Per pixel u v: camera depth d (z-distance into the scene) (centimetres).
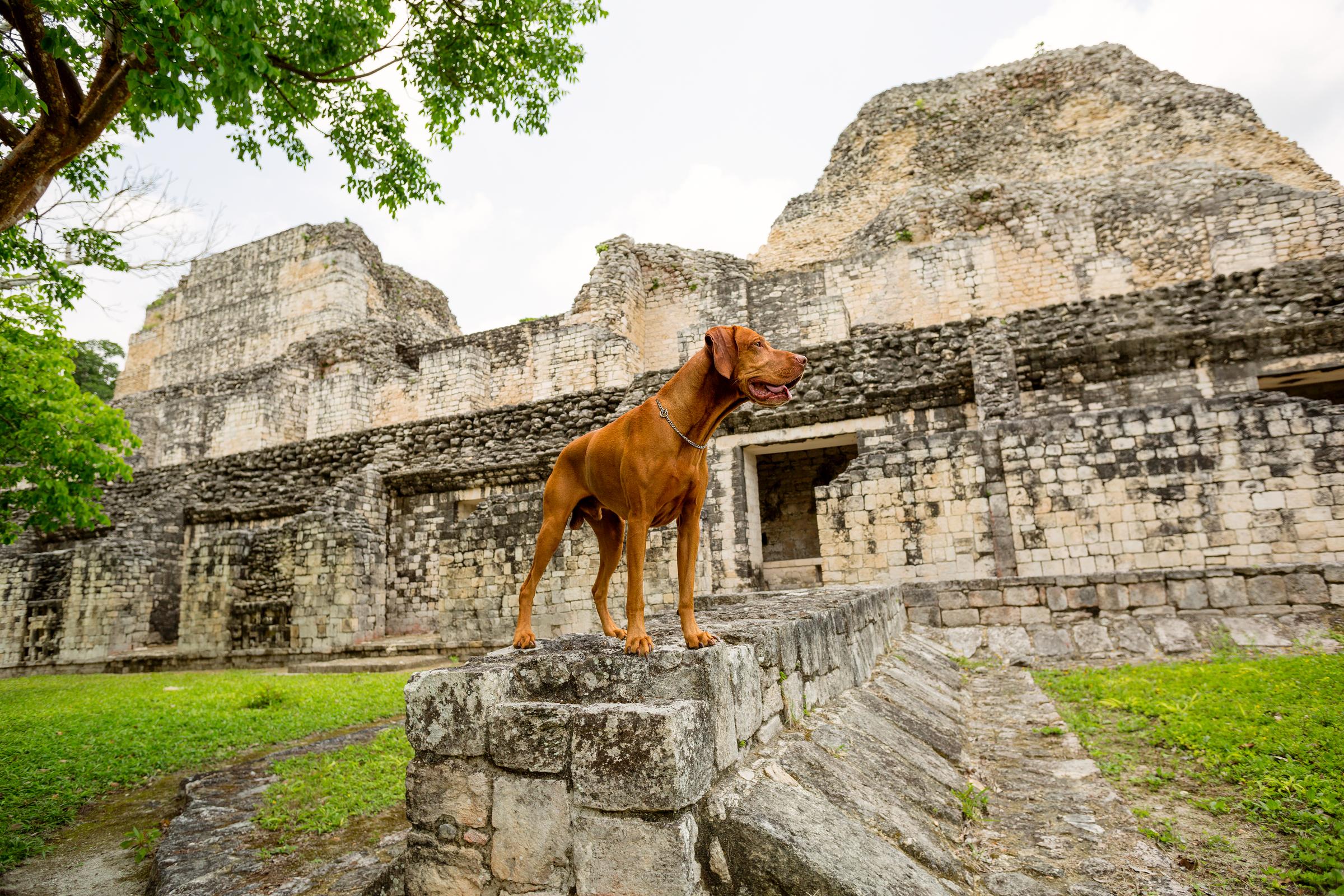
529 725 276
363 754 617
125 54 507
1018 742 537
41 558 1756
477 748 287
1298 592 780
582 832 257
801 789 299
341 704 886
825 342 1956
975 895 298
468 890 278
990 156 2633
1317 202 1669
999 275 2003
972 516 1081
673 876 239
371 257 3469
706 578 1200
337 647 1373
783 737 353
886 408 1305
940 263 1812
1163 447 992
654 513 308
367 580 1423
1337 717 512
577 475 358
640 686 286
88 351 3856
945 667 761
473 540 1296
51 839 513
